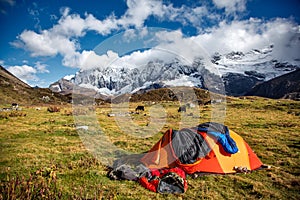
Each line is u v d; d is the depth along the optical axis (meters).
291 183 7.75
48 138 14.09
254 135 15.22
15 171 8.38
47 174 8.02
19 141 13.20
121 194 6.83
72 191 6.82
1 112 27.50
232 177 8.21
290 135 15.16
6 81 101.19
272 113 30.06
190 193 7.06
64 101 86.38
